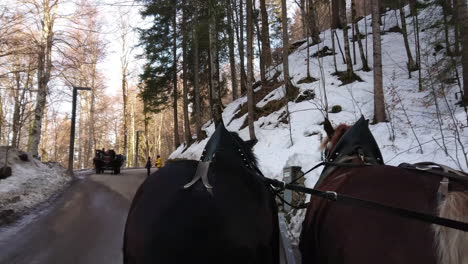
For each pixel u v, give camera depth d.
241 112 23.03
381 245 1.86
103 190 16.94
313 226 2.68
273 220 2.65
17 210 11.54
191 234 2.17
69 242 7.88
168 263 2.15
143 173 28.50
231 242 2.20
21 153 20.61
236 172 2.58
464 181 1.85
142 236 2.24
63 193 16.09
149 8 19.80
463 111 11.43
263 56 27.33
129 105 61.47
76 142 62.88
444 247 1.60
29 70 18.62
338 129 3.58
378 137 12.02
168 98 36.78
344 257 2.04
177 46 31.42
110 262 6.49
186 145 30.28
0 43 16.45
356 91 17.16
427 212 1.80
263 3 27.64
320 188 2.88
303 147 13.93
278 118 18.11
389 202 2.00
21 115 23.14
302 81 19.91
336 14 29.52
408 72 18.02
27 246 7.62
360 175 2.41
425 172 2.09
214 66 22.17
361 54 19.80
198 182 2.41
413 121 12.45
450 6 13.58
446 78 12.27
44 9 21.11
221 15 21.52
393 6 24.52
